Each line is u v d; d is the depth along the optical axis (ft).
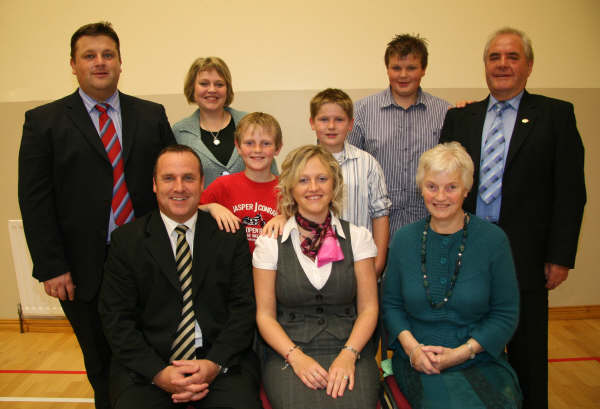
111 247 5.66
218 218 5.91
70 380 8.88
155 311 5.53
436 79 10.76
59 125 6.21
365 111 8.32
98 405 7.10
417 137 8.05
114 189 6.45
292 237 5.71
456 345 5.44
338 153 6.91
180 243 5.71
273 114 10.73
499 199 6.54
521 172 6.37
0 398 8.27
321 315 5.62
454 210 5.38
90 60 6.09
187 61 10.45
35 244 6.24
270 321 5.57
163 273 5.51
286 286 5.53
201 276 5.62
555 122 6.36
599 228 11.31
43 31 10.25
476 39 10.60
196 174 5.57
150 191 6.81
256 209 6.72
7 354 10.02
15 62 10.36
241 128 6.62
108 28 6.25
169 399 5.23
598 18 10.59
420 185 5.61
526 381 6.74
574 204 6.27
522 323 6.67
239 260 5.83
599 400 7.93
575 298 11.45
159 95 10.53
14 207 10.81
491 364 5.42
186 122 8.07
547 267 6.52
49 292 6.48
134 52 10.39
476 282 5.38
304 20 10.40
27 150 6.14
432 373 5.26
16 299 11.16
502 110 6.75
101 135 6.45
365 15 10.42
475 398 4.92
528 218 6.43
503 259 5.41
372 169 6.96
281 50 10.50
